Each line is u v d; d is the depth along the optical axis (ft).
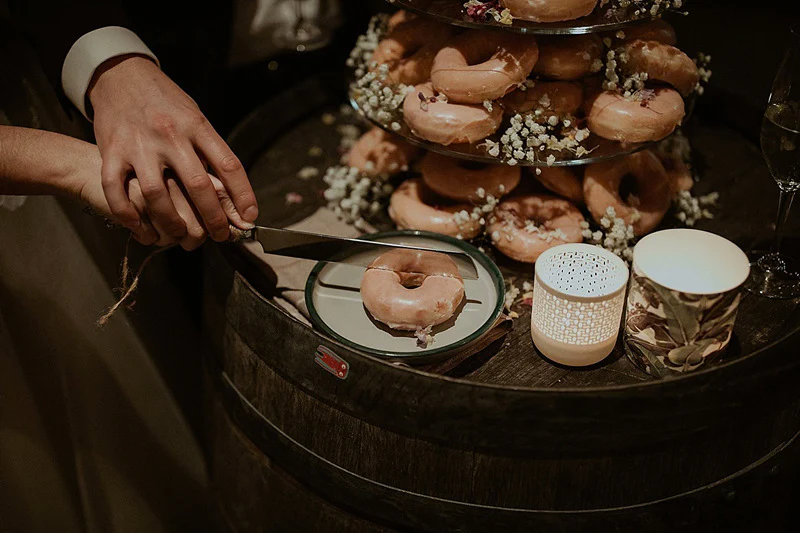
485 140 3.29
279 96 4.38
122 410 4.25
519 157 3.16
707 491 2.79
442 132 3.16
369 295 2.97
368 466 2.89
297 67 5.18
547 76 3.29
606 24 2.96
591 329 2.74
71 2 3.19
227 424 3.45
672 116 3.16
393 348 2.92
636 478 2.69
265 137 4.19
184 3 4.47
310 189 3.89
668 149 3.81
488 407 2.61
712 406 2.62
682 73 3.29
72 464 4.21
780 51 4.62
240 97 5.15
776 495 3.02
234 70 5.08
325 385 2.86
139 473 4.37
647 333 2.74
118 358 4.17
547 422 2.59
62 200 3.78
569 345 2.79
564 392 2.54
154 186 2.76
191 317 4.60
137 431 4.33
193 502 4.58
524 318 3.12
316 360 2.85
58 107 3.77
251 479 3.38
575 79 3.35
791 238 3.41
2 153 2.88
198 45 4.62
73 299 3.94
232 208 2.99
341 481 2.98
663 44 3.32
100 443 4.21
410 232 3.33
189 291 4.61
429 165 3.59
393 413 2.74
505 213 3.42
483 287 3.18
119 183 2.79
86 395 4.11
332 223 3.67
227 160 2.88
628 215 3.34
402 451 2.80
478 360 2.92
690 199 3.53
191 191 2.81
